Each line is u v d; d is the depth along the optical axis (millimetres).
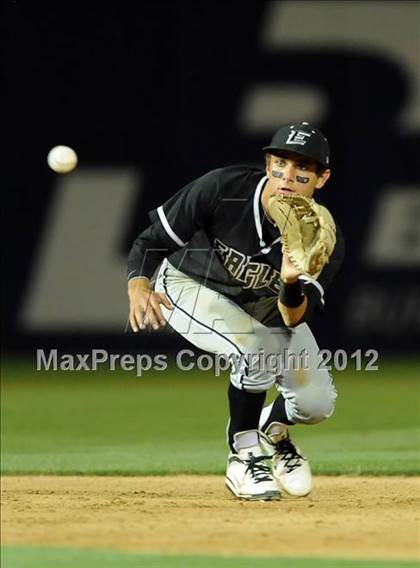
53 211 57406
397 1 57875
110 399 49125
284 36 58031
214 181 21250
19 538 16734
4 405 47219
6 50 57750
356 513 20016
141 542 16406
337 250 20688
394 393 49625
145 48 57656
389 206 57656
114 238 57312
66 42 57875
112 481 27484
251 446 22156
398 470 28984
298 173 20656
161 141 57625
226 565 14648
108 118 57625
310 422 22516
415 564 14883
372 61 57875
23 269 57281
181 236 21578
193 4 57594
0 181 57531
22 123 57531
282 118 57844
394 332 57281
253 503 21578
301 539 16734
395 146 57688
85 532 17281
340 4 57969
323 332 56688
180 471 29391
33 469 29922
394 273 57375
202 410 45281
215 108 57750
